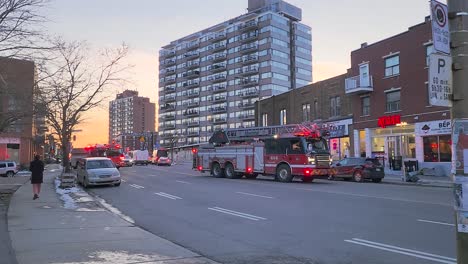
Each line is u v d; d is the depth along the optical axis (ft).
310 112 147.13
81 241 30.42
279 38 422.82
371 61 118.21
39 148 275.18
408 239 31.04
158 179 97.25
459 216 13.73
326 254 27.40
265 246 30.07
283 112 164.25
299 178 98.17
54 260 24.75
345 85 124.57
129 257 25.73
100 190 74.23
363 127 120.37
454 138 14.08
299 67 435.94
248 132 96.63
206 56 476.54
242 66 436.76
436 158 99.14
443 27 14.40
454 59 14.48
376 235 32.65
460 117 14.14
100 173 78.54
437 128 98.17
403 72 107.96
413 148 106.01
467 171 13.69
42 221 39.22
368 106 119.75
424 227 35.37
